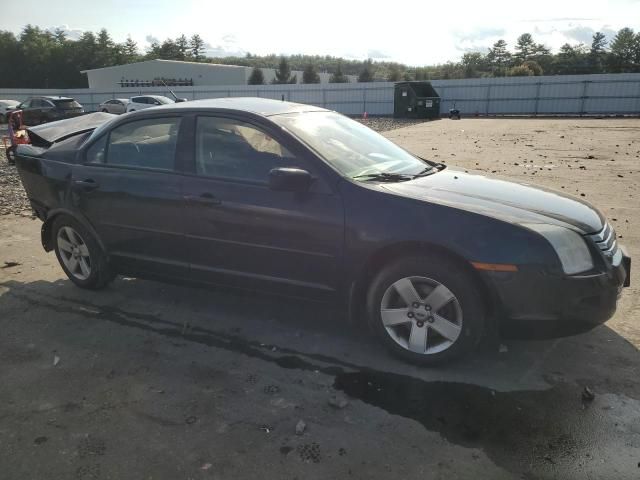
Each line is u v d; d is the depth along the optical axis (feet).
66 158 14.99
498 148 50.62
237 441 8.84
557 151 46.57
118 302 14.75
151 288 15.75
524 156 43.50
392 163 13.10
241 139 12.26
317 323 13.25
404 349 11.03
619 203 24.68
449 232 10.08
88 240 14.69
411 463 8.25
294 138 11.72
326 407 9.74
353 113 136.87
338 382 10.56
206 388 10.44
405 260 10.57
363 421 9.30
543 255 9.70
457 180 12.59
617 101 111.65
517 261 9.72
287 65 317.63
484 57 398.21
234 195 11.91
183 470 8.18
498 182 12.82
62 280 16.51
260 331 12.87
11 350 12.15
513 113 121.49
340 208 10.91
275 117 12.35
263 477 8.00
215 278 12.77
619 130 69.72
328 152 11.89
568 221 10.52
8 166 40.78
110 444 8.82
